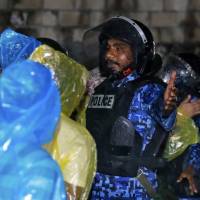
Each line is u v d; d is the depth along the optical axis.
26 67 4.51
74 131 6.30
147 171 7.59
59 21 22.03
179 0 22.09
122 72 7.88
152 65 8.06
